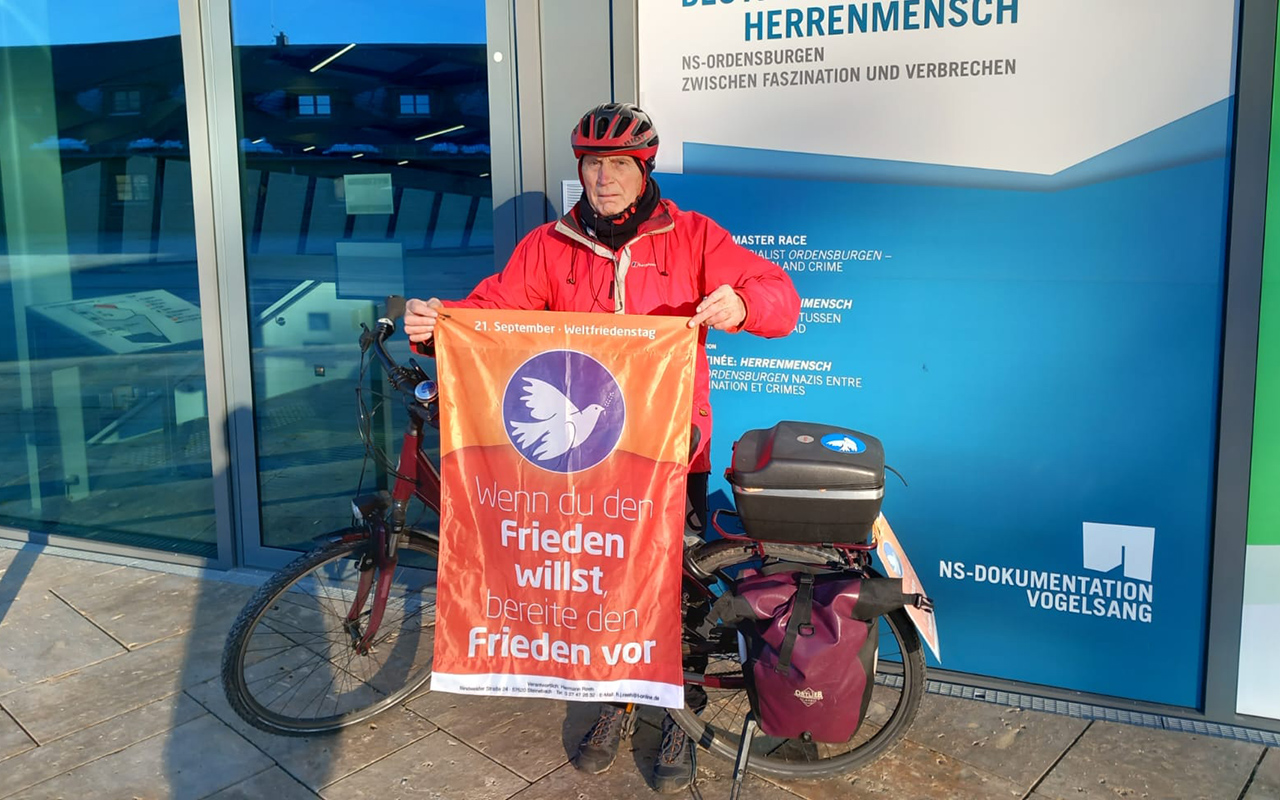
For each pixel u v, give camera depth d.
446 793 2.83
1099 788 2.83
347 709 3.20
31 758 2.99
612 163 2.58
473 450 2.56
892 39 3.12
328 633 3.20
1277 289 2.88
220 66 4.11
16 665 3.55
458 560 2.60
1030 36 2.99
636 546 2.52
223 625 3.85
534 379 2.51
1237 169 2.85
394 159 3.94
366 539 3.01
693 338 2.46
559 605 2.56
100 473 4.75
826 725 2.50
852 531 2.51
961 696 3.30
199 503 4.59
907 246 3.23
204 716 3.22
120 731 3.13
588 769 2.91
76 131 4.48
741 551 2.74
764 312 2.53
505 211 3.77
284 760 2.98
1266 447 2.97
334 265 4.14
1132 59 2.90
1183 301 2.98
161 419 4.59
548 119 3.61
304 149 4.08
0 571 4.43
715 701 3.04
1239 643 3.09
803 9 3.20
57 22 4.41
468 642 2.61
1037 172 3.05
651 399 2.48
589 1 3.46
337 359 4.24
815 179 3.29
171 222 4.38
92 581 4.30
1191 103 2.88
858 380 3.36
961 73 3.07
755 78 3.29
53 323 4.65
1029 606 3.30
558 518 2.54
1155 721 3.16
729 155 3.37
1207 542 3.08
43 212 4.63
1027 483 3.23
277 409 4.34
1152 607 3.17
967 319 3.21
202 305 4.27
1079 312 3.09
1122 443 3.12
